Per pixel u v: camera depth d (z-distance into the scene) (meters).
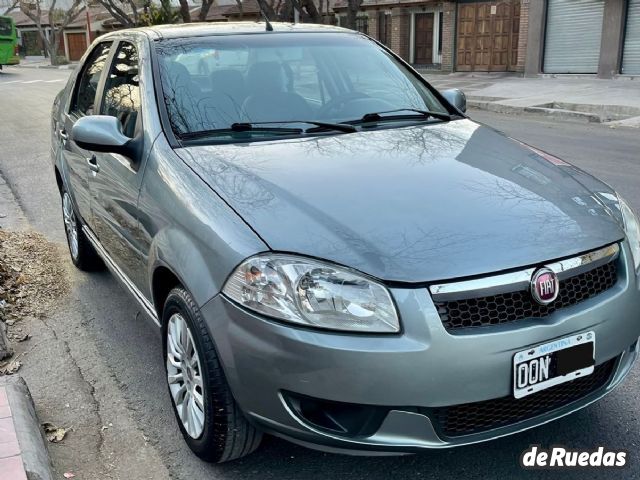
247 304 2.30
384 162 2.88
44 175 8.49
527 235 2.38
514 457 2.75
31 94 20.86
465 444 2.29
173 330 2.82
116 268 3.78
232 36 3.76
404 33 24.45
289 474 2.70
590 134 10.82
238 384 2.37
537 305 2.29
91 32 46.00
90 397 3.34
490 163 2.96
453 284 2.21
